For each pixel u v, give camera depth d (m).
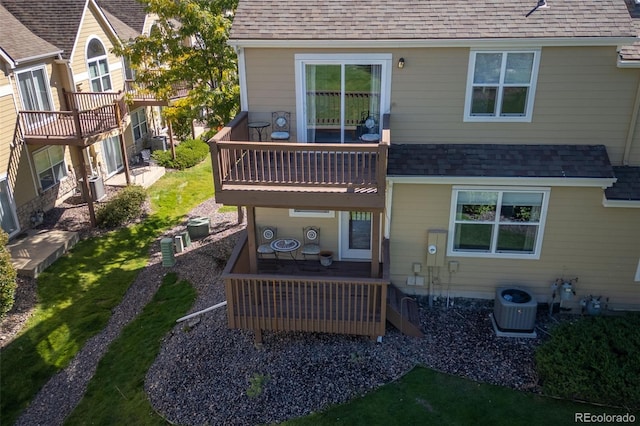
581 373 8.91
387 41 10.21
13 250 16.00
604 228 10.91
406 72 10.66
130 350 11.80
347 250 12.50
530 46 10.10
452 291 11.97
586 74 10.27
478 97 10.73
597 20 10.09
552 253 11.30
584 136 10.80
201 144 26.62
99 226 18.25
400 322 10.80
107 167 22.66
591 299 11.55
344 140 11.54
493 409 8.98
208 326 11.77
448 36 10.07
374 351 10.45
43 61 18.27
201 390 9.98
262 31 10.54
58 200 19.62
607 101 10.45
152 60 19.47
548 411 8.91
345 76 10.90
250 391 9.68
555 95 10.52
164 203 20.34
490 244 11.42
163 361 11.06
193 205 20.19
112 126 19.25
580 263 11.32
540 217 10.97
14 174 16.97
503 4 10.68
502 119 10.83
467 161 10.76
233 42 10.50
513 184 10.56
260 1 11.30
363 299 9.97
